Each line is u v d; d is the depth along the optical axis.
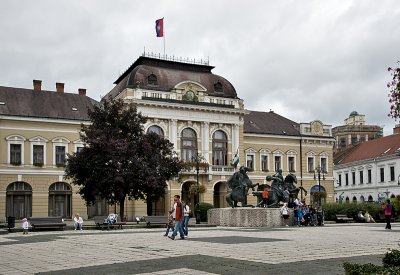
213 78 67.00
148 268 12.91
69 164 43.28
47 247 19.70
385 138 87.75
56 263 14.52
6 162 55.66
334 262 13.55
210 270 12.32
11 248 19.73
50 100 61.12
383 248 17.55
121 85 65.12
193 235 25.25
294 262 13.58
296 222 36.34
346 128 121.94
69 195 58.59
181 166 47.66
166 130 61.88
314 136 75.38
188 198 64.62
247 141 70.56
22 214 56.09
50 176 57.56
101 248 18.64
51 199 57.66
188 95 63.25
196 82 63.94
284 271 11.96
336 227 34.19
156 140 45.25
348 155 94.25
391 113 10.64
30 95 60.59
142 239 22.88
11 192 55.78
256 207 37.72
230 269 12.42
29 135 57.06
